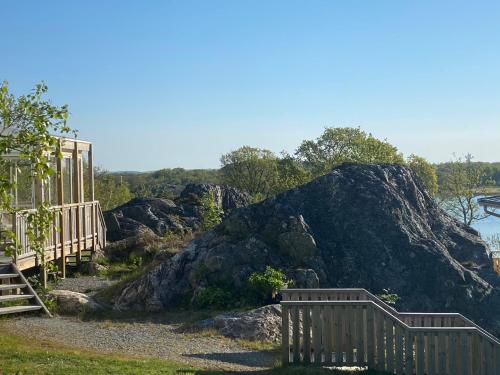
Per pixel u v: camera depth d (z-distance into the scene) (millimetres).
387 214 21266
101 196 48969
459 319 13289
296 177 53156
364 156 49906
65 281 22203
